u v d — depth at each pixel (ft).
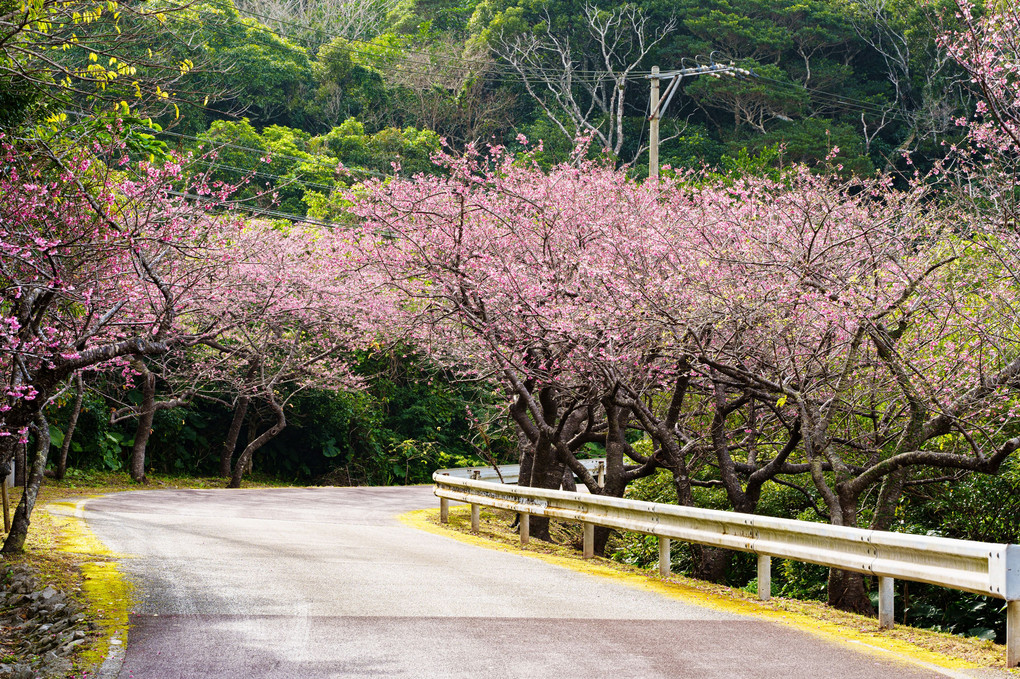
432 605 34.65
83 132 46.80
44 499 82.28
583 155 73.56
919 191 57.00
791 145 192.85
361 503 96.07
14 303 44.39
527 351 67.97
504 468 132.36
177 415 128.77
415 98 251.80
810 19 225.97
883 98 212.64
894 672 26.07
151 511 76.54
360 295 88.89
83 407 112.98
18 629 32.45
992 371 49.70
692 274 53.67
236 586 37.73
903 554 31.07
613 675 25.41
